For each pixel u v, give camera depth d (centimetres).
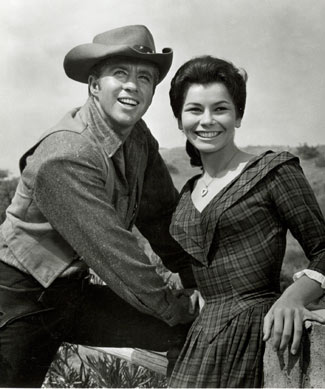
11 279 253
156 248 290
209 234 223
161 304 243
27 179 246
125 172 264
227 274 222
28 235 252
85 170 239
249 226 217
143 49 251
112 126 252
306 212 211
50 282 251
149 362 299
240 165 228
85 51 247
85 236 238
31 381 259
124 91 245
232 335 216
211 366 216
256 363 213
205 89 226
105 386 336
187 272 284
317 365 194
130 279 238
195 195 237
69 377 346
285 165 216
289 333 194
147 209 285
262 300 218
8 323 251
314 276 202
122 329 265
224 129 226
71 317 263
